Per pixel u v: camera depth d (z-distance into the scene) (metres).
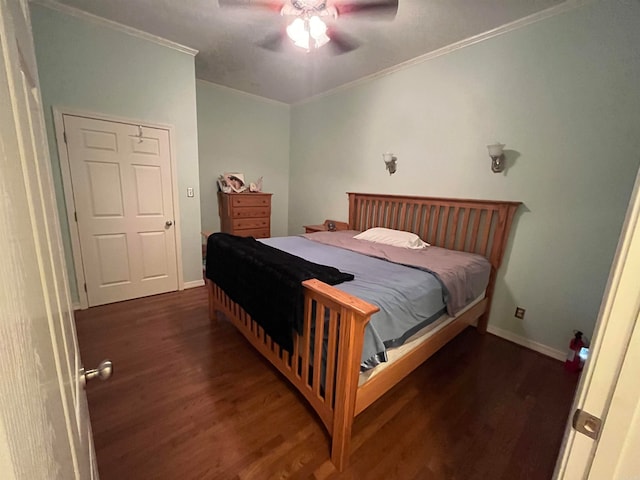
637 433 0.46
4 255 0.23
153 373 1.85
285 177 4.82
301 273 1.49
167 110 2.84
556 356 2.20
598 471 0.50
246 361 2.00
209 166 4.04
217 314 2.67
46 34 2.18
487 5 1.98
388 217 3.21
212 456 1.31
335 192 3.99
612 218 1.90
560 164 2.07
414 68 2.86
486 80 2.38
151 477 1.21
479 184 2.52
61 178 2.41
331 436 1.31
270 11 2.15
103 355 2.03
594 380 0.49
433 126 2.78
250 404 1.62
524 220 2.28
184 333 2.34
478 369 2.03
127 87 2.58
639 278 0.44
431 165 2.84
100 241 2.69
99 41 2.39
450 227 2.72
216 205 4.19
